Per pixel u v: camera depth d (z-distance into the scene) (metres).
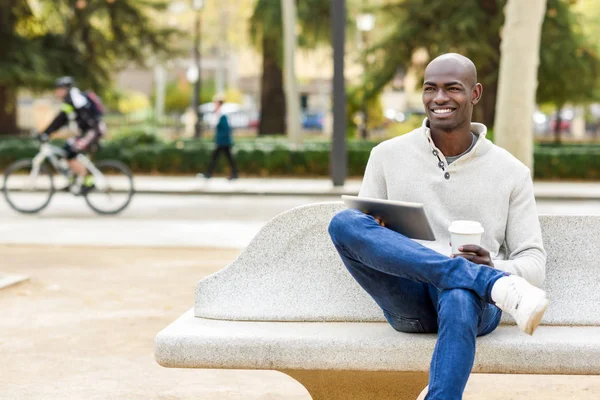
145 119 55.56
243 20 50.50
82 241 12.23
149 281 8.86
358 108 31.67
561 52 28.47
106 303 7.68
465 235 3.61
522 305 3.29
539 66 28.77
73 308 7.45
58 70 30.98
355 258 3.67
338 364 3.77
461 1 27.58
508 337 3.80
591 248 4.18
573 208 18.78
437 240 3.93
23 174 16.67
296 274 4.21
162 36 32.34
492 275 3.40
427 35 28.09
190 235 13.04
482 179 3.94
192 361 3.82
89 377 5.33
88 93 16.41
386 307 3.79
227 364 3.81
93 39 31.75
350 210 3.68
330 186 22.44
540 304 3.26
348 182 23.94
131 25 31.66
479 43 26.98
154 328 6.69
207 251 11.23
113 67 33.50
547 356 3.71
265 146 26.52
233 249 11.43
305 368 3.79
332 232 3.65
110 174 16.66
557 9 28.81
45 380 5.25
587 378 5.54
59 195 20.89
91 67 31.95
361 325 4.10
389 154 4.05
